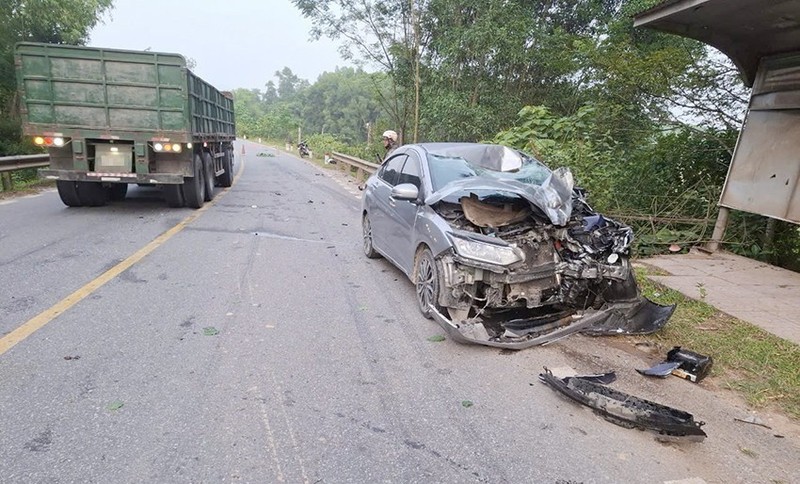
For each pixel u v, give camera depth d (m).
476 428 2.97
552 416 3.13
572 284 4.29
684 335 4.35
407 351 3.97
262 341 4.04
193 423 2.90
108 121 8.80
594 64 9.56
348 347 4.00
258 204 11.40
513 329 4.19
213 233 7.99
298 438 2.80
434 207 4.77
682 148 8.41
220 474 2.49
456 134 15.53
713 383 3.61
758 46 6.46
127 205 10.45
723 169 8.07
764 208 6.46
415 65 17.73
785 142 6.25
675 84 8.16
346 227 9.09
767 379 3.64
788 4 5.25
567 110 16.14
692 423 2.92
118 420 2.89
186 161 9.49
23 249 6.48
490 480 2.52
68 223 8.26
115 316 4.41
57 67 8.49
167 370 3.49
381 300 5.16
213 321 4.40
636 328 4.38
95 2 17.98
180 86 8.88
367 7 17.53
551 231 4.42
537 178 5.32
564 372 3.70
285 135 66.69
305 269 6.20
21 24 16.19
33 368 3.44
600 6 16.28
